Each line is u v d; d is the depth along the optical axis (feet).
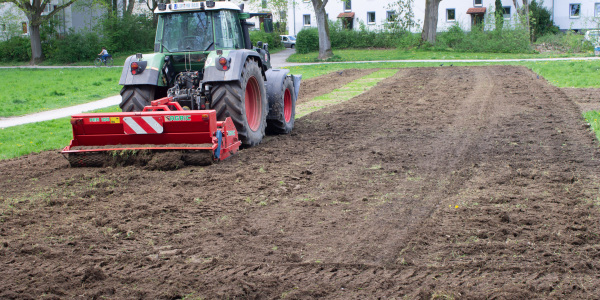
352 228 16.26
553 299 11.70
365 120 38.24
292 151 27.86
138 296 12.29
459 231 15.78
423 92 54.54
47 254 14.64
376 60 118.32
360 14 185.37
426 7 137.80
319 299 12.00
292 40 182.70
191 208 18.49
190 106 27.68
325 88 63.00
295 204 18.72
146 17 174.60
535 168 23.02
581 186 20.04
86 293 12.46
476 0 173.68
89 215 17.90
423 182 21.29
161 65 27.86
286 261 14.05
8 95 64.59
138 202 19.29
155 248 15.07
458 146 28.07
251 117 29.94
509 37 128.98
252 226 16.61
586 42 124.77
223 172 23.39
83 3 148.97
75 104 55.62
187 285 12.79
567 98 44.65
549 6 167.53
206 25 29.01
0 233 16.40
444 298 11.85
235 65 26.89
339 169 23.75
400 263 13.71
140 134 24.50
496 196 19.04
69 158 24.88
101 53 134.92
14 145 32.37
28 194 20.90
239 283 12.79
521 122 34.55
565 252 14.12
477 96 49.08
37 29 142.92
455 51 133.90
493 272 13.10
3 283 12.98
